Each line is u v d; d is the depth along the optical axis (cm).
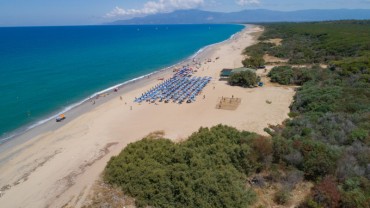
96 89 5891
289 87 5397
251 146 2555
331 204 1881
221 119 3950
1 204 2372
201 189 2052
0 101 5006
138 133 3638
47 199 2381
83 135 3656
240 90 5322
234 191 2048
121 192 2241
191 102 4753
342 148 2539
